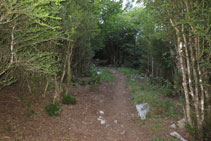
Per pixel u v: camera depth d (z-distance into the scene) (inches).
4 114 169.0
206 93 155.1
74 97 260.4
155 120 208.1
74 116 207.5
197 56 147.3
